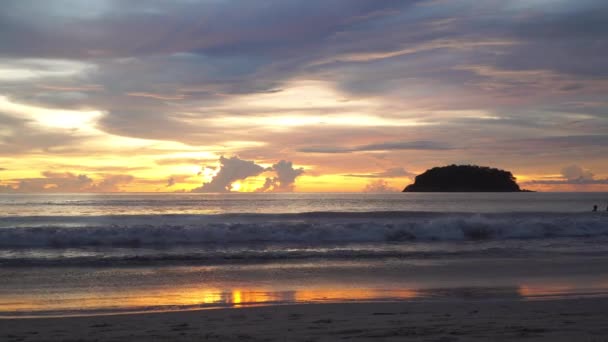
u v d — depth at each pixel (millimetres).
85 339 6594
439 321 7398
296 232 21578
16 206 60031
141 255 16500
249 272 13875
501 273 13562
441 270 14148
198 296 10758
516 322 7199
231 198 106312
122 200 85125
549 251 18172
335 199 103562
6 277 13008
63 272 13797
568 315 7801
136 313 8539
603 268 14359
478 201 92000
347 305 9148
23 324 7602
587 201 91750
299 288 11648
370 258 16453
